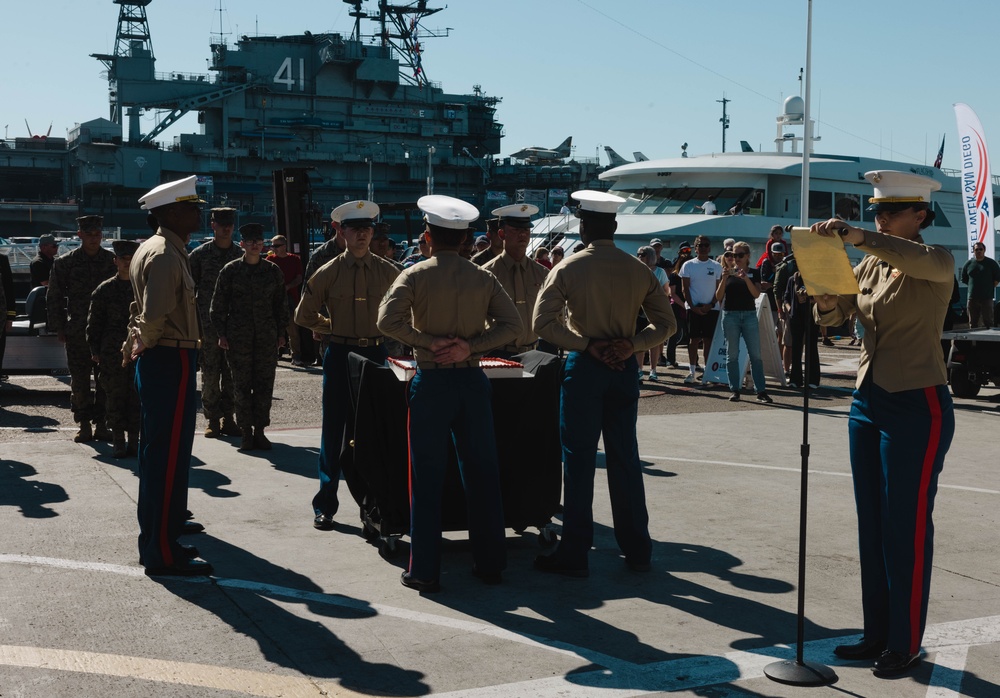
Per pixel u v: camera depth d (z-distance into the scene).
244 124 87.75
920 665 4.25
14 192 116.44
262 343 8.73
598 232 5.52
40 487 7.24
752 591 5.25
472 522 5.35
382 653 4.31
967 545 6.14
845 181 29.56
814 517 6.79
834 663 4.29
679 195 29.81
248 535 6.20
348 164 89.50
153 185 89.88
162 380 5.29
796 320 13.70
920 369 4.16
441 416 5.13
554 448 6.05
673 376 15.23
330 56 85.75
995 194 35.97
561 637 4.55
